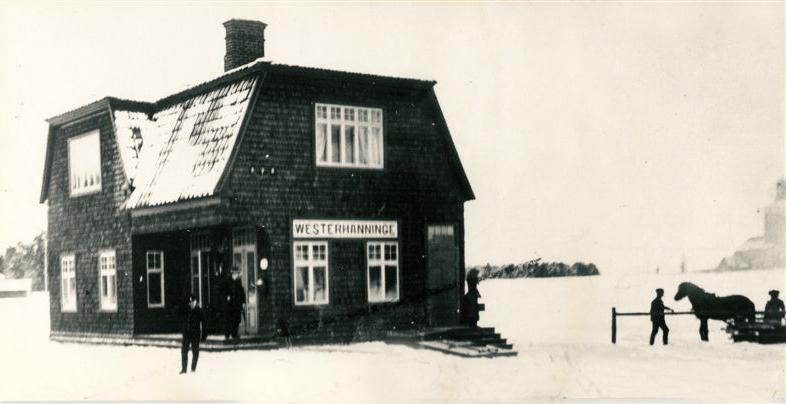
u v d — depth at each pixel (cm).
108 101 2744
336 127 2491
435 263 2627
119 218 2688
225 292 2305
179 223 2439
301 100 2438
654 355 2234
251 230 2367
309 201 2420
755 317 2452
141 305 2645
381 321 2498
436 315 2584
